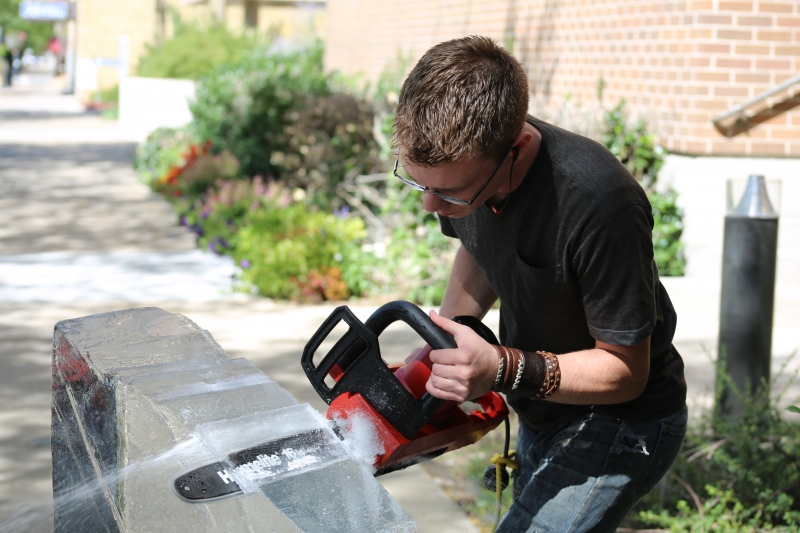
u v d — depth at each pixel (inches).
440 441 71.4
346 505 51.1
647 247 69.5
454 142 64.4
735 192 148.5
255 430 55.7
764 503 122.8
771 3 250.5
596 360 70.0
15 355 197.2
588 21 308.3
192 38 845.2
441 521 126.0
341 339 69.6
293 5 1227.9
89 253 311.6
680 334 216.7
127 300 247.9
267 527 50.8
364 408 67.7
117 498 61.5
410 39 479.5
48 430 156.1
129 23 1339.8
